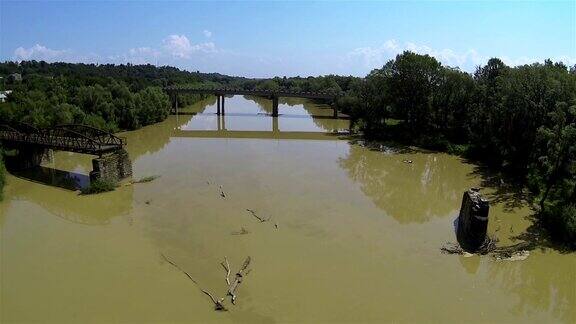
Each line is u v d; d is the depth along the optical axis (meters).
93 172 50.56
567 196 43.62
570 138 42.62
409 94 86.88
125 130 94.31
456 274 33.00
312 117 121.75
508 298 30.28
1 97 93.00
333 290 30.33
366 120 94.56
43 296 28.98
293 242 37.56
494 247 37.06
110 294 29.30
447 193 53.00
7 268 32.53
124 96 97.12
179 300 28.78
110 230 39.69
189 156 68.50
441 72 83.88
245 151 73.00
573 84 53.84
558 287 31.91
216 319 26.97
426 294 30.23
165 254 34.97
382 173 61.41
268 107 157.62
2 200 47.62
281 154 71.25
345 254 35.62
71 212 44.34
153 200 47.22
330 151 74.62
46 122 71.00
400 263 34.38
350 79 172.00
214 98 199.00
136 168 60.44
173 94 129.75
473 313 28.36
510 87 60.12
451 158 71.06
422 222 43.16
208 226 40.44
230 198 47.91
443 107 84.25
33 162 60.78
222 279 31.44
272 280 31.38
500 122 64.38
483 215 36.62
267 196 49.03
